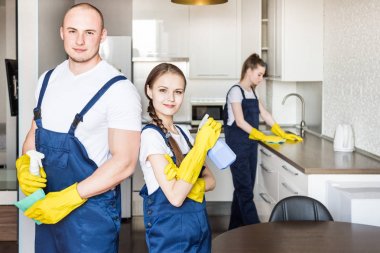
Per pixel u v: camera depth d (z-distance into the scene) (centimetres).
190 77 656
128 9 671
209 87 685
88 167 229
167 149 221
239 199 481
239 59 654
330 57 505
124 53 599
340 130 430
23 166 239
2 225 348
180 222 219
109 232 234
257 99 491
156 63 670
